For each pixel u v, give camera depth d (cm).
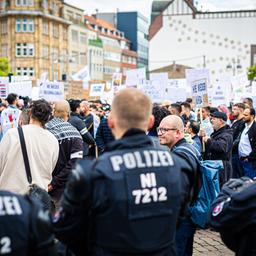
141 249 297
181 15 7856
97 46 8494
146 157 310
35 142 531
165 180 310
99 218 295
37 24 6750
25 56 6781
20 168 525
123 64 10019
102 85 1966
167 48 7906
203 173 586
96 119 1201
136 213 296
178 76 7706
